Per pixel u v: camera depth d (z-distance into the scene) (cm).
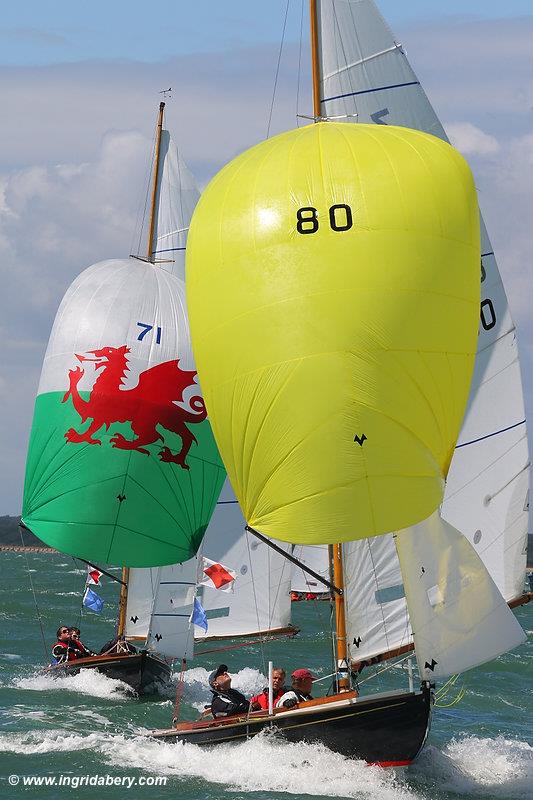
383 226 4838
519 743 6253
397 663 5544
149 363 7525
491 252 5944
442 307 4881
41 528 7412
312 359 4784
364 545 5634
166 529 7406
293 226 4872
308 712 5312
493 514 5916
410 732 5178
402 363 4794
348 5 5997
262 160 5075
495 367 5931
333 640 5678
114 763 5450
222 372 4994
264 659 9912
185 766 5412
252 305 4894
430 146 5078
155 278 7794
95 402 7425
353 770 5231
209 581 6831
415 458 4819
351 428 4762
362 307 4784
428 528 5122
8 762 5447
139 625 8200
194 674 8756
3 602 14800
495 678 8881
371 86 6012
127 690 7369
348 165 4928
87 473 7375
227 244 4981
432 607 5150
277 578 7738
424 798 5047
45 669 7775
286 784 5153
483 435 5903
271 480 4875
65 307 7681
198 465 7506
